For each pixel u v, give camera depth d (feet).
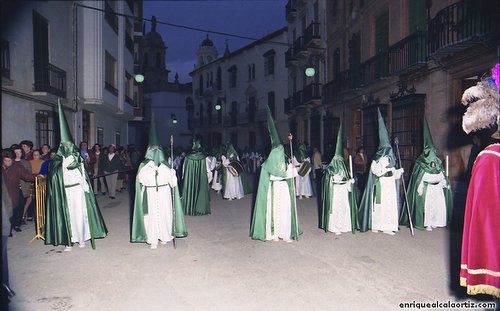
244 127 122.83
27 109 40.81
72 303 15.24
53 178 23.00
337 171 26.63
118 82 69.15
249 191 50.11
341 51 63.31
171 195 24.34
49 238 23.24
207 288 16.63
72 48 52.06
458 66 34.94
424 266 19.34
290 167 25.00
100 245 24.18
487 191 11.74
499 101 11.36
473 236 11.94
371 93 52.47
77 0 53.47
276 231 24.57
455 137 36.32
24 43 40.09
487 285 11.69
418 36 40.01
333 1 66.64
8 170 26.63
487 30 30.50
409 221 27.50
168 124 163.94
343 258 20.84
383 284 16.96
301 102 80.33
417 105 41.11
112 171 46.11
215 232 27.81
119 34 69.72
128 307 14.85
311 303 15.05
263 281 17.39
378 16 51.16
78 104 53.78
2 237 14.30
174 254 21.97
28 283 17.40
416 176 28.17
